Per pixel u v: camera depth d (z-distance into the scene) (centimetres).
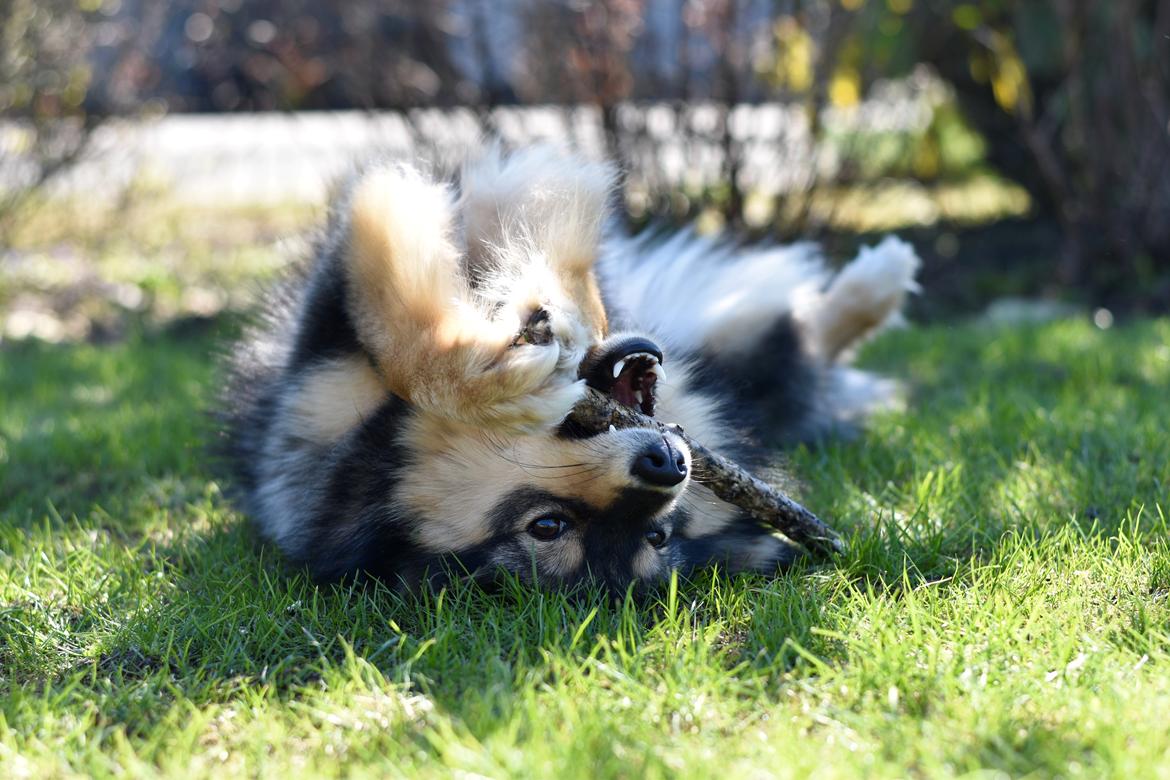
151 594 355
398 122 886
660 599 342
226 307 883
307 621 341
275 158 1287
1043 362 636
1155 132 840
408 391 346
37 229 1079
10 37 898
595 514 338
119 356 733
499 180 406
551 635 318
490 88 853
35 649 325
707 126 832
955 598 333
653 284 499
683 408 397
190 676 306
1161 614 311
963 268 930
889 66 898
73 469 515
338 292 370
